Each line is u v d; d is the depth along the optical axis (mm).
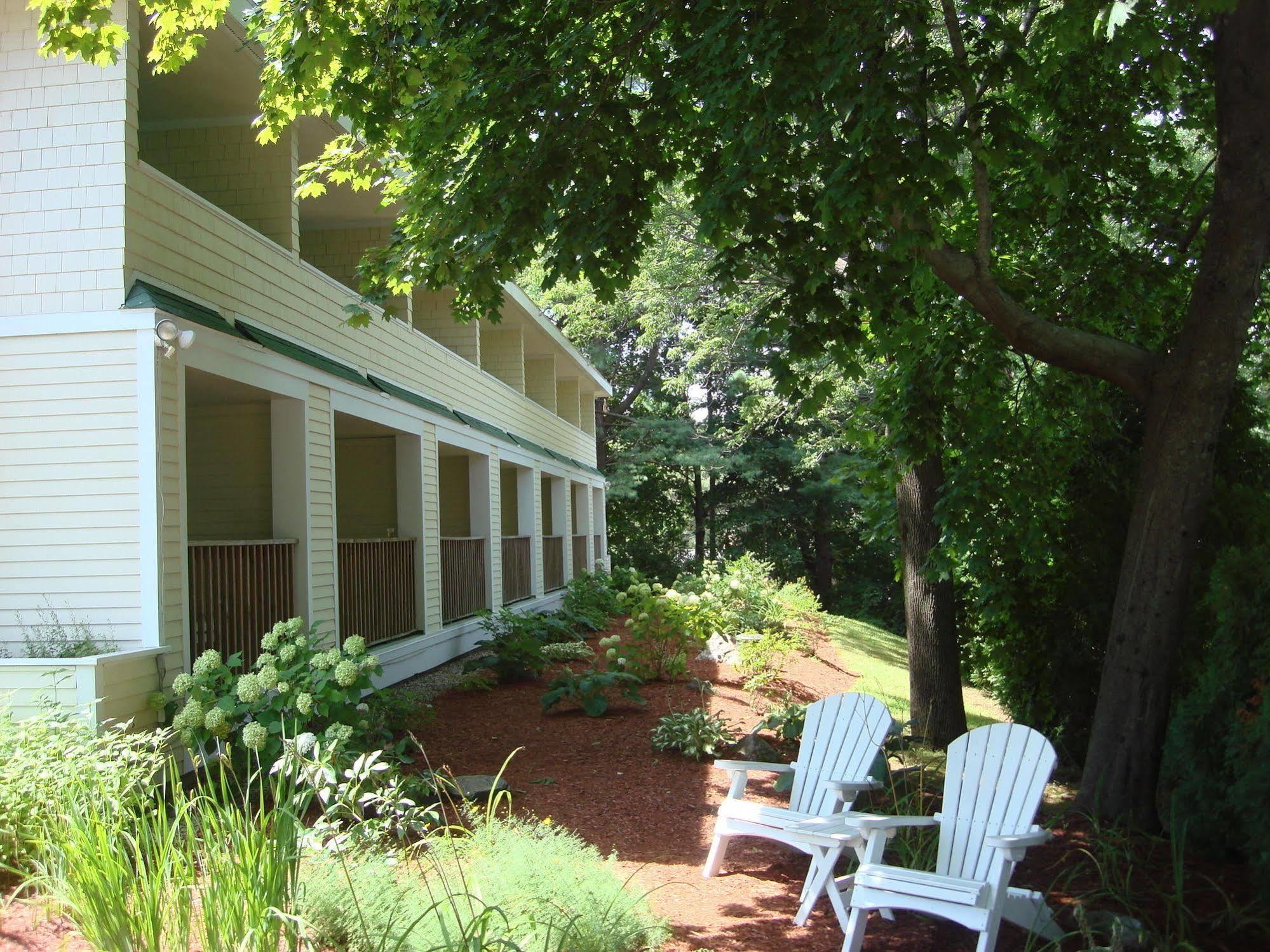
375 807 5492
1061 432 7969
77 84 6691
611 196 6590
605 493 33344
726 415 36938
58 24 5289
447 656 13070
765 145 5473
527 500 18938
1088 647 8141
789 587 21094
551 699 9383
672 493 39656
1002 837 3939
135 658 6262
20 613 6617
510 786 6879
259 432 9750
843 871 5305
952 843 4480
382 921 3760
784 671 12594
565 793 6773
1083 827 5816
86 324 6590
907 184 5105
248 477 9734
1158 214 8211
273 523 8977
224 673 6062
